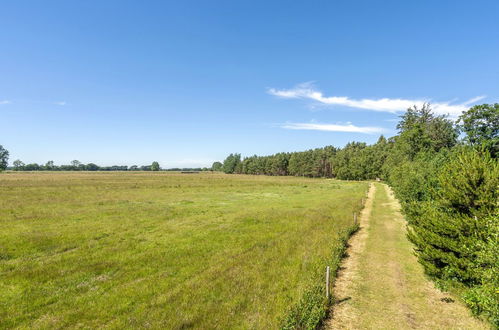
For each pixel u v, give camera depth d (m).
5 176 102.56
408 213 19.03
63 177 98.62
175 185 66.38
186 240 19.25
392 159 62.28
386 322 10.05
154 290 11.73
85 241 18.83
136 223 24.42
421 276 13.96
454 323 9.85
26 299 10.91
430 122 58.09
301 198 44.81
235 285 12.26
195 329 9.12
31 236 19.36
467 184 10.66
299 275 13.35
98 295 11.31
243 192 54.41
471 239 10.13
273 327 9.06
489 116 41.88
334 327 9.75
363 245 19.30
